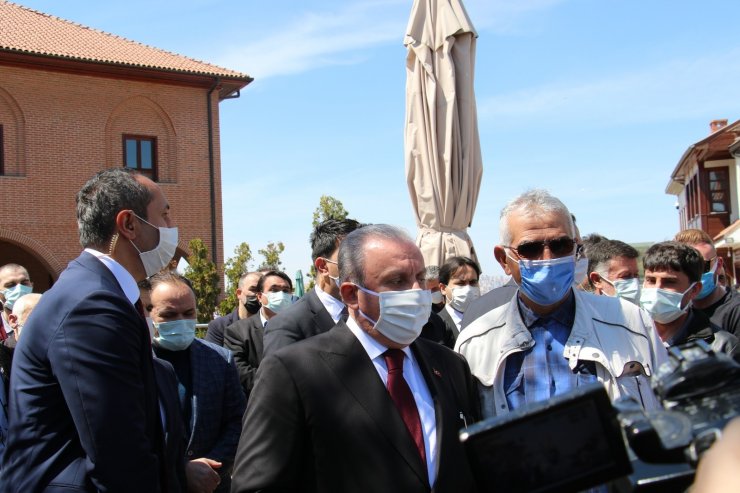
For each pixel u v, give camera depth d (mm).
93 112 23422
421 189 7625
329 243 4547
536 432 1305
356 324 2840
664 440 1152
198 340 4609
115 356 2588
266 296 6379
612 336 3000
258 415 2609
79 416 2506
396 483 2492
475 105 7879
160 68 23875
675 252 4031
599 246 5148
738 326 4773
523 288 3014
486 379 3029
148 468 2574
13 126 22422
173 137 24688
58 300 2664
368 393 2615
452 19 7531
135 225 3039
